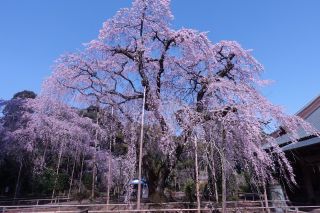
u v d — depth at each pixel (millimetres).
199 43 14086
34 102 21312
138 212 11984
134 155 14375
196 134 12391
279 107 12781
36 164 24016
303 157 15961
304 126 13141
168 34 14430
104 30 14875
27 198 24203
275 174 15039
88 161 27438
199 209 12070
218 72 14711
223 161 11469
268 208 12594
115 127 15875
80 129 22891
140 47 14461
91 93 15406
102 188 30047
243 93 12602
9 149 21828
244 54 14219
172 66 14773
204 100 13234
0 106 23312
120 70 15398
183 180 19578
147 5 14695
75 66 15180
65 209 16594
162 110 13461
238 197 16688
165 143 13062
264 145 13227
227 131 11945
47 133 21750
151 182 14703
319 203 15047
